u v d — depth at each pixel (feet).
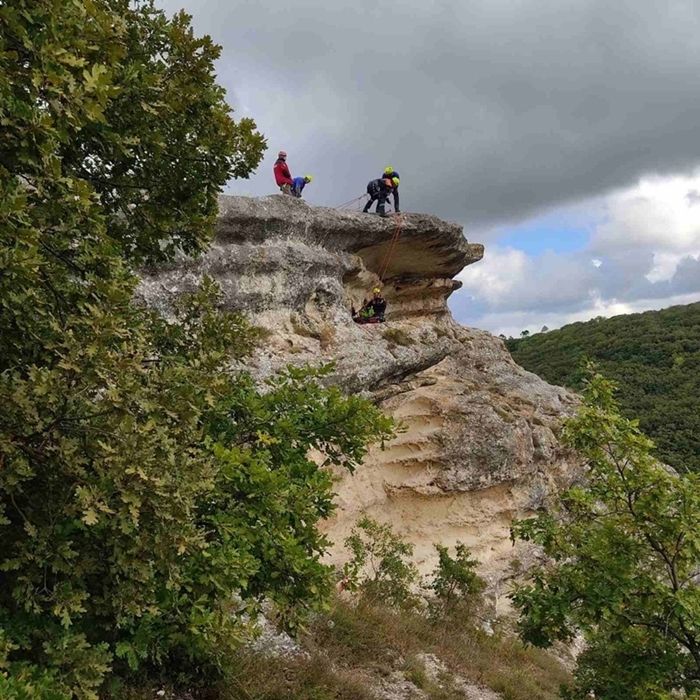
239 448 17.76
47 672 11.76
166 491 11.76
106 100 11.36
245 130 19.49
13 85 10.64
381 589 40.91
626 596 21.57
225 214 46.32
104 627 14.46
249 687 21.40
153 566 13.30
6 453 11.34
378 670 29.50
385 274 65.87
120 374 11.37
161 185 18.94
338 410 19.79
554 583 22.12
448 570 46.50
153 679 19.21
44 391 10.71
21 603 13.16
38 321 12.11
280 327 48.57
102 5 14.69
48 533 12.13
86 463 11.69
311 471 19.81
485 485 56.39
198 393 14.03
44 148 10.89
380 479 54.39
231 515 16.40
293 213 50.96
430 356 57.47
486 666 37.24
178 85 18.21
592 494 23.49
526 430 61.00
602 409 23.38
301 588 17.15
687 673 21.42
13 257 10.06
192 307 21.08
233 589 15.78
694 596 20.33
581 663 26.78
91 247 13.25
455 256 66.03
